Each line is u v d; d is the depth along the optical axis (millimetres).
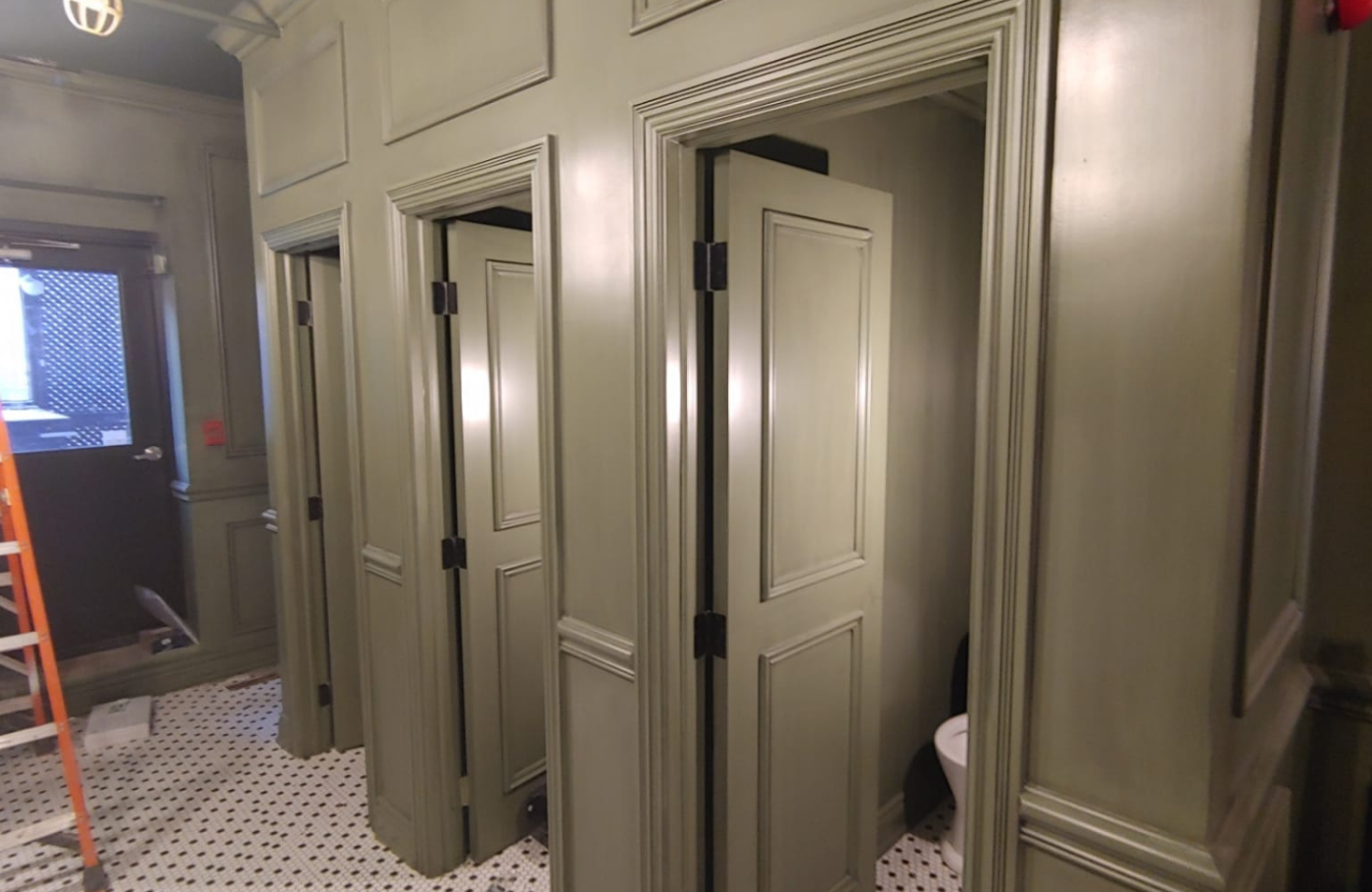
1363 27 1453
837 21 1220
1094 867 1075
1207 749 982
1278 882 1368
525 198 1930
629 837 1751
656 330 1521
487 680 2420
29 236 3270
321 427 3014
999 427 1091
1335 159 1411
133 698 3498
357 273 2381
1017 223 1049
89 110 3297
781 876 1857
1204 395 943
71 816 2270
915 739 2623
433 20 1981
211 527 3723
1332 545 1569
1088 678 1066
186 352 3600
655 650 1615
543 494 1822
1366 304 1488
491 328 2338
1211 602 962
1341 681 1570
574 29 1636
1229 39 892
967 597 2850
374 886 2344
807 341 1760
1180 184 938
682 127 1442
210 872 2402
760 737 1749
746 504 1644
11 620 3459
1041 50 1009
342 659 3119
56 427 3492
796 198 1689
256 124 2861
